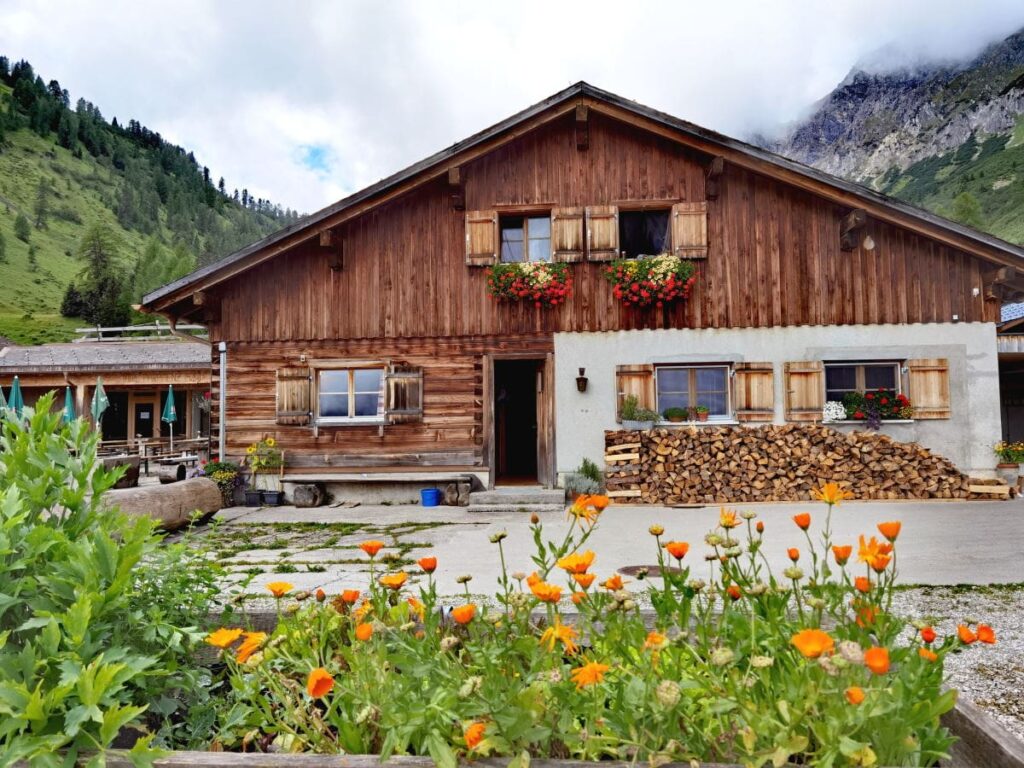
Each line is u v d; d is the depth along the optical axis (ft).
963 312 32.53
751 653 4.47
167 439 65.92
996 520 24.67
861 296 32.76
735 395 32.76
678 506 30.25
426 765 3.93
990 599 13.87
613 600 5.46
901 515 26.30
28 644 4.47
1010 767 4.16
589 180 34.22
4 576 4.78
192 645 5.62
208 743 5.15
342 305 34.83
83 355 67.77
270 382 34.99
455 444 33.94
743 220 33.40
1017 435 49.85
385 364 34.40
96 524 5.82
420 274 34.55
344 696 4.63
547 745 4.24
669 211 34.50
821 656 3.59
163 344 71.56
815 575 5.48
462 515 29.71
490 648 4.67
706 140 32.27
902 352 32.40
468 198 34.58
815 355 32.63
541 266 33.30
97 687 4.12
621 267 32.83
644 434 31.86
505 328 33.99
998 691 9.05
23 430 5.74
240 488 34.37
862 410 32.17
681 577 5.48
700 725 4.32
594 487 31.78
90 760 4.04
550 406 33.37
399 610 5.81
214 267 33.58
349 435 34.42
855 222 31.42
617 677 4.71
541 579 5.43
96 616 4.76
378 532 25.31
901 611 13.04
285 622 5.82
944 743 3.99
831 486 5.67
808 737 3.93
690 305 33.17
